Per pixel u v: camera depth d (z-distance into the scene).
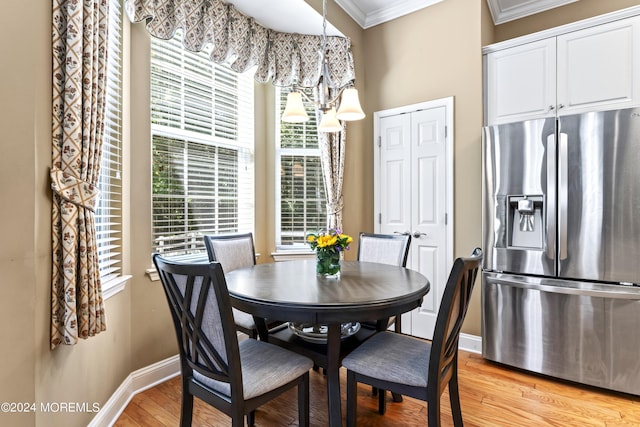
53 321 1.25
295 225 3.22
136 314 2.07
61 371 1.33
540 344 2.20
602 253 1.99
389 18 3.21
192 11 2.29
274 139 3.15
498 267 2.36
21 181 1.14
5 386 1.11
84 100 1.34
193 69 2.55
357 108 1.84
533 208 2.25
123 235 1.96
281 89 3.21
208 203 2.66
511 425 1.72
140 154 2.12
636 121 1.89
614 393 2.02
